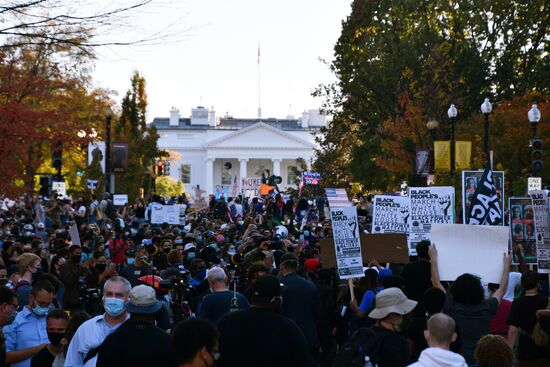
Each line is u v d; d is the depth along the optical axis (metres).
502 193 15.89
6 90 28.16
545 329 10.23
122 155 46.16
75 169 57.34
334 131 55.75
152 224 29.56
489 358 7.67
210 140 138.62
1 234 27.25
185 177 142.88
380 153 51.09
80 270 13.51
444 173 30.28
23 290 12.43
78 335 8.47
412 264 12.36
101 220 34.84
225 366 7.76
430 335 7.41
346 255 11.84
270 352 7.71
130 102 64.19
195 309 13.17
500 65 53.22
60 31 11.48
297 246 17.36
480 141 44.44
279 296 7.95
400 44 51.16
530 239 14.63
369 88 51.56
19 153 27.97
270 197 35.44
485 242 11.08
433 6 53.19
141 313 7.54
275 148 136.12
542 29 54.06
